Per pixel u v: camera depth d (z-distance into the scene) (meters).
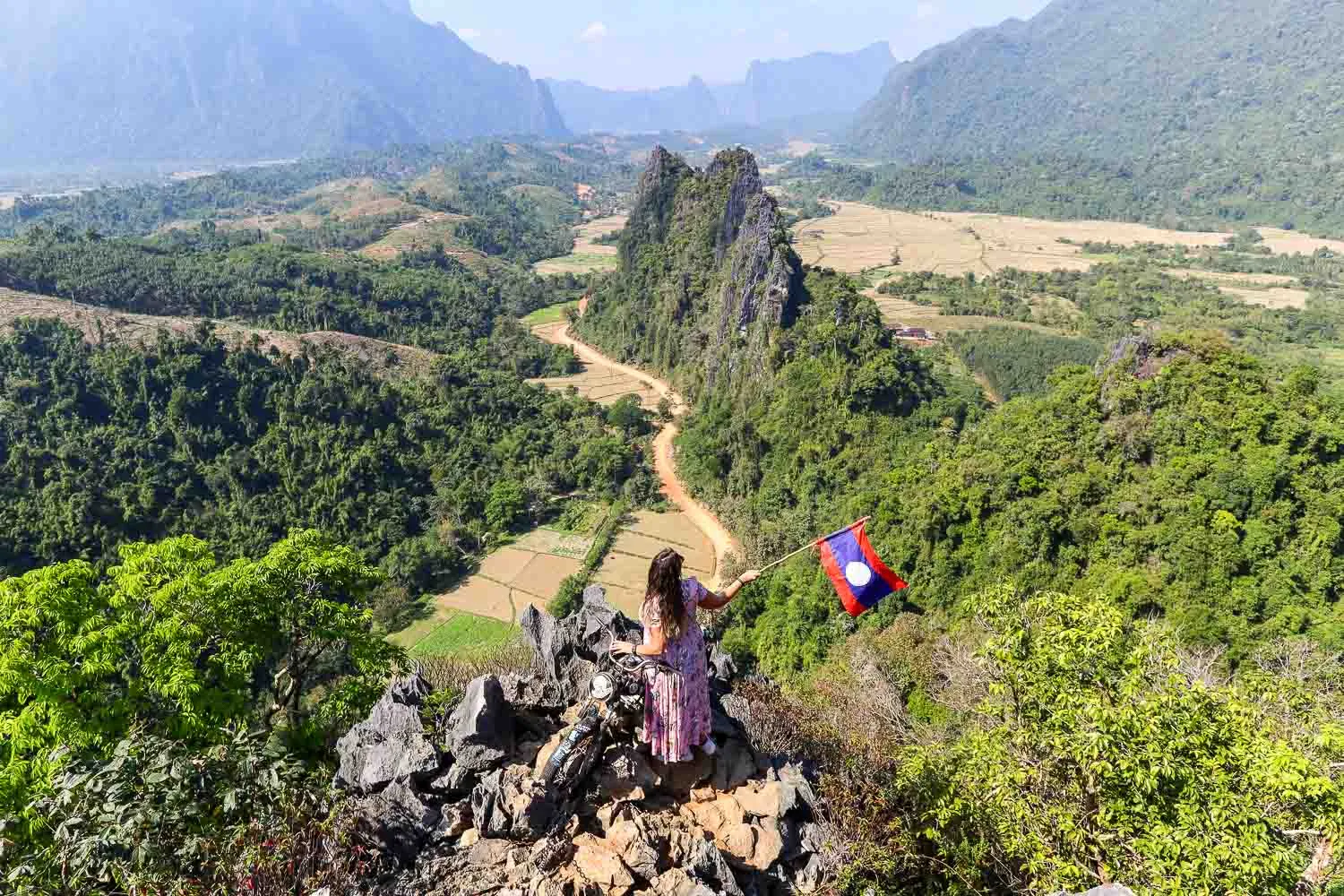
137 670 16.88
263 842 7.21
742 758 9.16
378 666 17.91
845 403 75.88
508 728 9.29
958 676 28.47
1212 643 34.53
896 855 9.70
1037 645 12.95
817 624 49.88
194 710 15.11
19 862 7.81
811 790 9.22
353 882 7.33
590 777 8.32
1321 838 12.09
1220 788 10.91
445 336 132.75
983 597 14.36
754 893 7.74
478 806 7.93
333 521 72.38
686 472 87.00
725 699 11.24
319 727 13.23
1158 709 11.46
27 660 14.81
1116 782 11.62
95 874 7.22
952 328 132.38
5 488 64.50
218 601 16.34
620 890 7.01
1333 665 27.70
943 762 13.21
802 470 75.62
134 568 17.00
